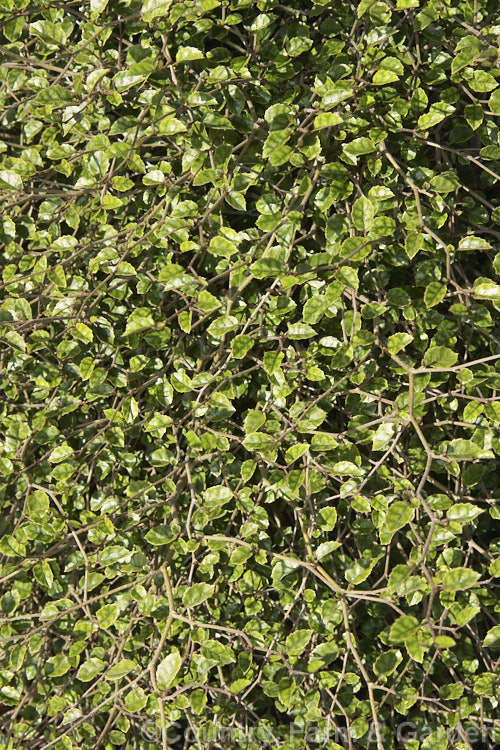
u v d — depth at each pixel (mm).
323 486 1290
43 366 1467
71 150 1452
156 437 1498
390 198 1390
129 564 1332
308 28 1413
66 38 1425
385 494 1400
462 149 1391
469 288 1344
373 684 1201
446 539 1241
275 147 1300
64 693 1452
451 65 1348
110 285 1430
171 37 1431
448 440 1445
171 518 1446
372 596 1310
